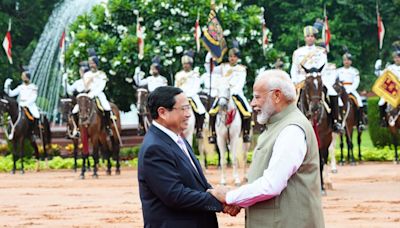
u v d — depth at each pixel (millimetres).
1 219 16031
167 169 7906
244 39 35594
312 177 7898
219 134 22406
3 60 51906
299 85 19500
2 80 51844
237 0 53469
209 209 7930
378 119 34812
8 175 29656
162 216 7949
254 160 8086
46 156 33094
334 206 17109
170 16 35625
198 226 7996
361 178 24531
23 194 21375
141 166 8000
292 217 7812
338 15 53969
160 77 28031
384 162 32375
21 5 55312
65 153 37125
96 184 24359
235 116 22281
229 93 22172
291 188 7852
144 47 34812
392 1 55125
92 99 27234
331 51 53625
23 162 32938
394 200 18094
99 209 17422
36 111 31531
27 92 31422
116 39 35531
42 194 21297
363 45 55281
